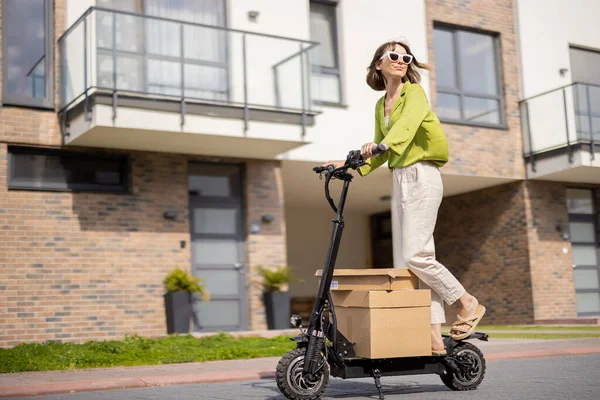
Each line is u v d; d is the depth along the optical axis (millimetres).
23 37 9328
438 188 4164
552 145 13078
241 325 10555
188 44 9453
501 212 14008
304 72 10219
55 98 9430
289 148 10328
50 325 9070
